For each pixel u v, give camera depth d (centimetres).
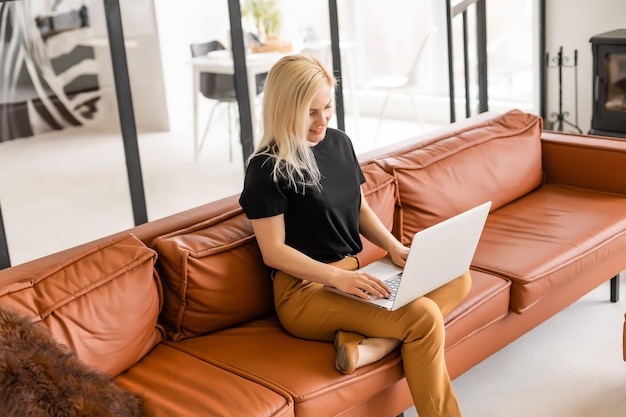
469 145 327
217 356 225
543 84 518
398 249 249
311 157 235
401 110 434
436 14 431
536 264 273
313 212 234
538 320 284
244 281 241
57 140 316
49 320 200
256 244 247
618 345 297
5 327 180
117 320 213
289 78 225
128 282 219
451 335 242
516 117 357
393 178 292
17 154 308
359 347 218
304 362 220
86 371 185
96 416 175
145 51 335
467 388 277
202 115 359
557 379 278
